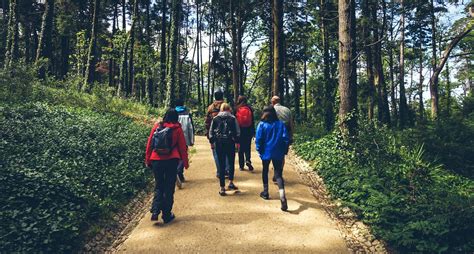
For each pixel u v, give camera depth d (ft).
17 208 17.85
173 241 17.28
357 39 68.08
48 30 56.24
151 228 18.85
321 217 20.43
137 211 21.93
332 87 62.54
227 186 25.57
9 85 40.93
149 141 19.47
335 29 73.97
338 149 31.35
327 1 72.18
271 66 97.91
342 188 24.52
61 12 94.63
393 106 105.70
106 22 120.47
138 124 47.60
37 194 19.42
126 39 83.97
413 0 81.71
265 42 117.29
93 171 25.12
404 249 16.74
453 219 17.38
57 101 45.47
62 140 28.76
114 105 54.90
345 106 31.89
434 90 53.57
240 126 28.60
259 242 17.12
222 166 23.49
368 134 29.32
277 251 16.34
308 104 138.21
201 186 25.80
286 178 28.22
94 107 50.03
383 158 27.25
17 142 26.53
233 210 21.04
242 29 96.12
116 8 114.83
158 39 136.56
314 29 75.72
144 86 123.34
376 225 18.84
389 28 84.48
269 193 24.30
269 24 93.97
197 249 16.49
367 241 17.85
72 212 18.54
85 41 97.19
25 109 35.24
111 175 25.20
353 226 19.67
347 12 31.89
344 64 31.99
